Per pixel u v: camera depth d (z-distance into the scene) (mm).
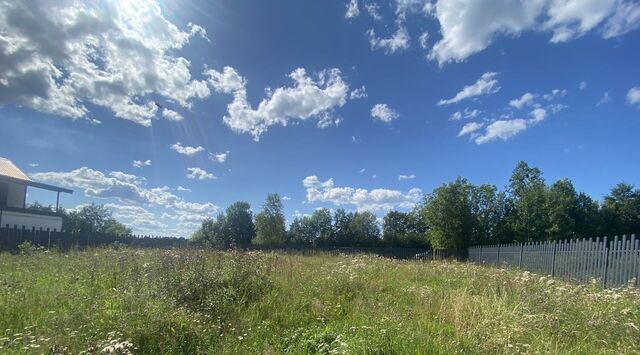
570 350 5172
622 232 46188
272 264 11602
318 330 5988
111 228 56812
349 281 9516
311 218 88625
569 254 15422
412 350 5043
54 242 22188
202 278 7641
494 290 8656
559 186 46375
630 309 6492
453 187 42594
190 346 5145
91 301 6336
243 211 68250
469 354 5066
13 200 26938
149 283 7277
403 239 76312
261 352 5230
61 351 4434
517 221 45344
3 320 5664
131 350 4781
